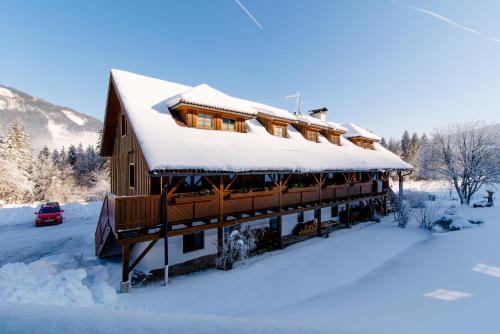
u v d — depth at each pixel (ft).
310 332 5.88
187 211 33.06
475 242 41.37
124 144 42.80
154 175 28.53
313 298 26.55
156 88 44.60
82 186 131.23
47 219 57.26
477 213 67.67
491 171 86.12
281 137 56.13
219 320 5.86
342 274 33.30
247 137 45.65
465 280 26.63
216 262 34.94
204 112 41.60
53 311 5.65
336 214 67.51
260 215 41.06
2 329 4.77
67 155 171.94
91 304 24.34
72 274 27.99
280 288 29.17
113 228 30.60
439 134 99.76
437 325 17.39
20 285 24.32
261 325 5.82
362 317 19.40
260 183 45.93
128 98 37.65
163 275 33.35
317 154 53.93
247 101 61.57
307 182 54.65
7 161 101.04
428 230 56.24
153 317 5.73
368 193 68.54
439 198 107.55
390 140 286.87
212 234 41.65
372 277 31.50
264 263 36.52
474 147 90.02
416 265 33.37
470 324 17.47
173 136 34.53
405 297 23.56
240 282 30.73
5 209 68.13
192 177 37.99
